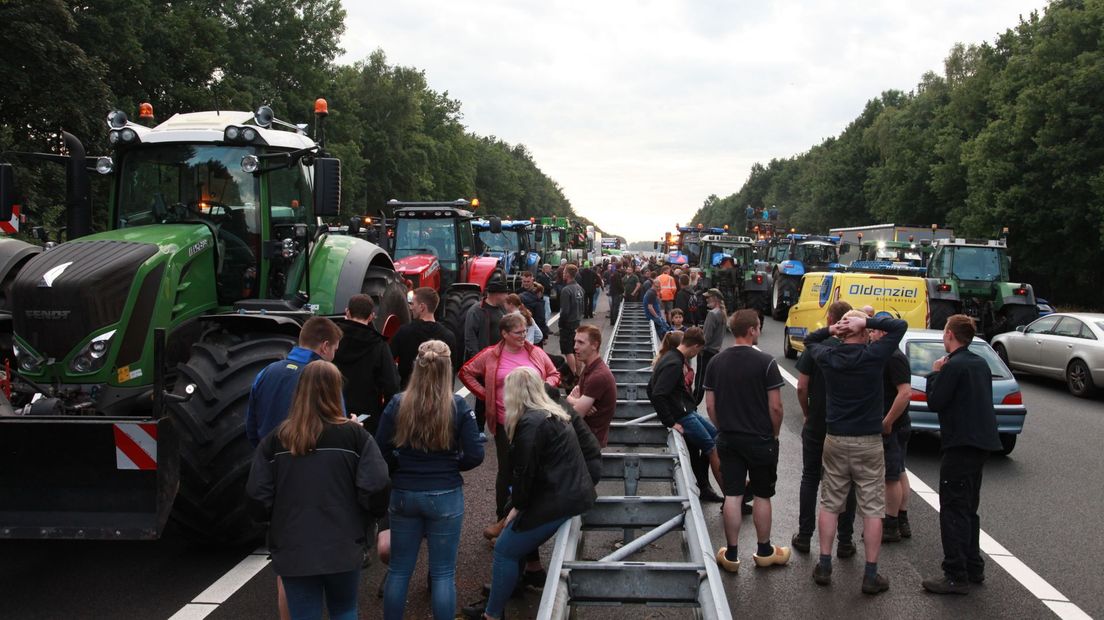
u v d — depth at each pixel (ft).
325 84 176.76
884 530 23.98
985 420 19.90
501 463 20.58
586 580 14.57
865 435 20.12
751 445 21.11
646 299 53.72
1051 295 144.77
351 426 14.01
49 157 25.43
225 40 138.10
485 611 17.04
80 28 103.04
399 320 31.32
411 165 243.40
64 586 19.74
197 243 24.17
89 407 20.67
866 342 20.61
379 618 18.22
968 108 174.09
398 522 16.17
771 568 21.68
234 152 26.13
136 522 17.99
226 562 21.40
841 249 136.67
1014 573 21.38
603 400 22.17
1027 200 128.88
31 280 20.62
